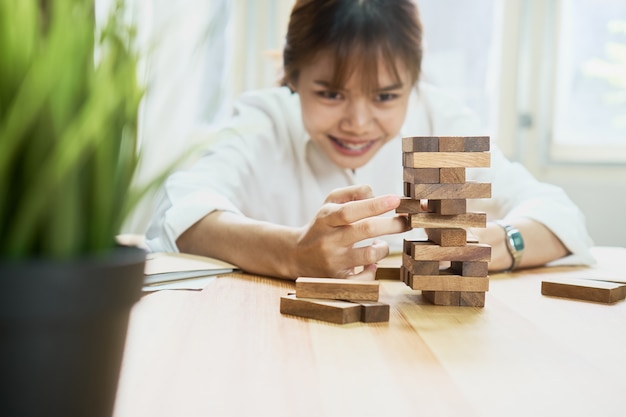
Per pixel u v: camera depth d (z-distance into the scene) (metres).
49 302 0.38
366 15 1.48
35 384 0.39
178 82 0.47
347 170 1.84
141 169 0.45
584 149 2.97
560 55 2.96
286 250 1.17
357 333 0.82
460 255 0.99
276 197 1.83
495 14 2.93
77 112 0.39
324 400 0.59
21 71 0.39
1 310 0.38
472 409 0.57
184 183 1.56
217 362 0.69
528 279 1.24
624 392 0.63
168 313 0.90
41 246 0.39
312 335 0.81
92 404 0.42
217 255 1.31
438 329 0.85
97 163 0.40
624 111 2.99
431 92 2.00
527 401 0.60
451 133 1.95
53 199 0.38
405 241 1.07
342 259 1.13
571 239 1.40
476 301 0.99
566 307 0.99
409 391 0.62
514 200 1.71
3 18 0.39
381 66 1.50
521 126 2.95
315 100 1.57
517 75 2.93
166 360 0.69
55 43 0.38
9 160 0.37
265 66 2.90
